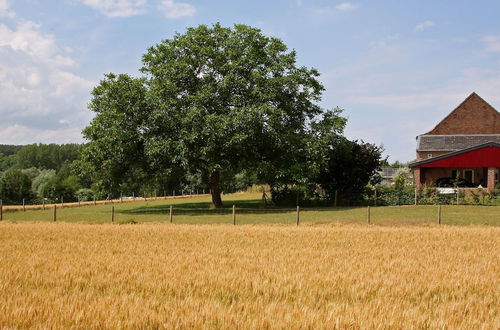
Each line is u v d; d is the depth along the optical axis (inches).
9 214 1606.8
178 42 1534.2
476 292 378.6
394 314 300.0
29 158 6505.9
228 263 503.8
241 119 1381.6
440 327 279.0
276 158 1568.7
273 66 1545.3
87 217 1350.9
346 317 289.6
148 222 1176.8
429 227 1002.1
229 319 282.7
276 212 1406.3
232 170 1718.8
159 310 302.8
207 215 1355.8
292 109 1614.2
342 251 616.1
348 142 1625.2
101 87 1524.4
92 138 1521.9
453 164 1814.7
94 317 286.2
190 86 1523.1
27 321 275.4
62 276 424.8
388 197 1596.9
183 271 450.9
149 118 1430.9
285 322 279.7
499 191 1541.6
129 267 471.8
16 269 451.8
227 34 1558.8
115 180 1588.3
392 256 573.0
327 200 1642.5
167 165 1508.4
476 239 762.2
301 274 434.6
